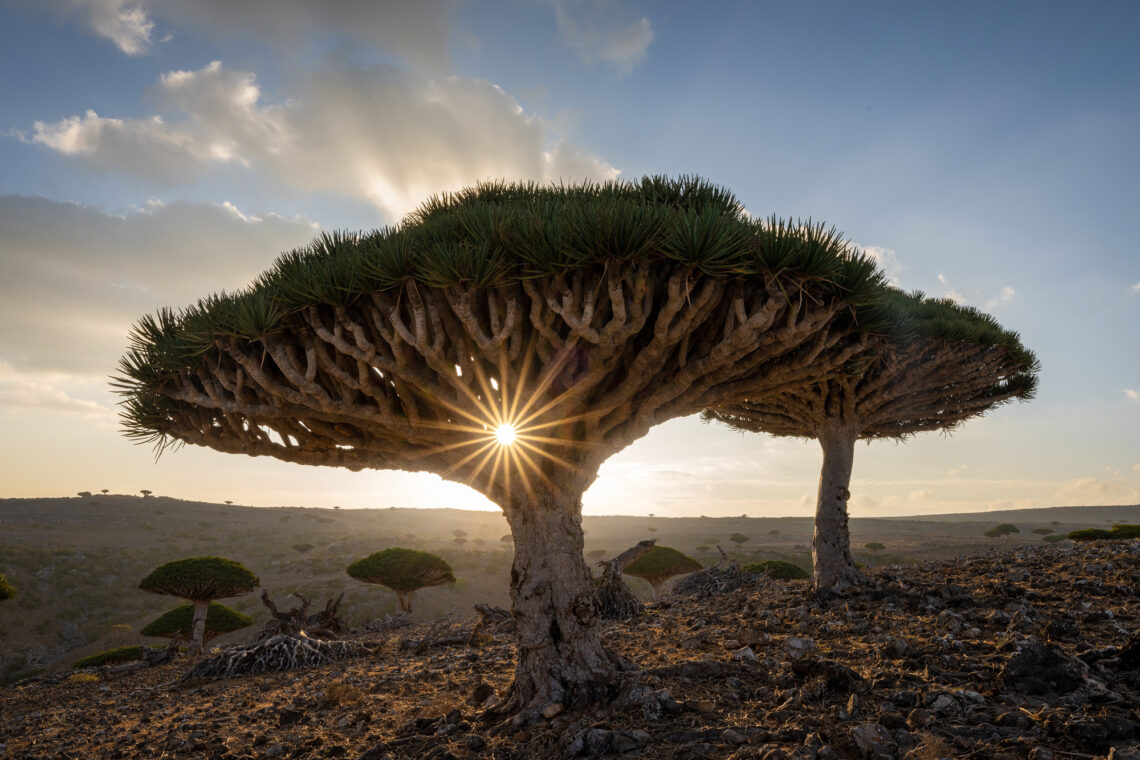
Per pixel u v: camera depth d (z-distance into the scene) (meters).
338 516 118.50
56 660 39.09
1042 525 117.12
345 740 6.90
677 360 6.77
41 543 60.38
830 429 13.76
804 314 6.27
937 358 12.55
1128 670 5.76
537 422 6.61
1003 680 5.79
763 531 106.56
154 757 7.33
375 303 5.97
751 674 7.04
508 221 5.83
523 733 5.71
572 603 6.64
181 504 106.88
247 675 13.66
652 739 5.16
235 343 6.51
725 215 6.12
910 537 84.00
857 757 4.34
